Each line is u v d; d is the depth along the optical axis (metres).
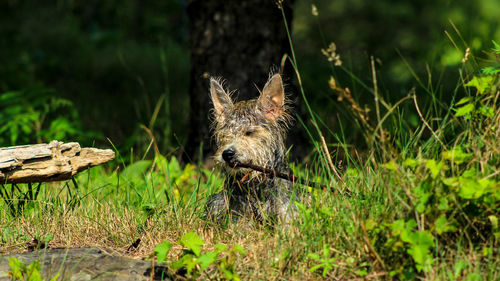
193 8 14.23
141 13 40.97
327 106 16.14
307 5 28.81
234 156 8.92
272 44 13.87
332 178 8.42
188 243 6.95
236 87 13.87
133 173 11.85
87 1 41.41
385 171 7.14
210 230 8.78
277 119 9.55
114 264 7.37
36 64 26.11
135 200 10.28
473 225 6.97
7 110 15.49
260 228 8.59
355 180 8.52
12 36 29.88
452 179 6.46
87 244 8.66
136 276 7.06
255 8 13.72
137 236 8.77
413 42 24.22
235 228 8.59
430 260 6.30
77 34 34.59
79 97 22.47
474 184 6.32
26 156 7.98
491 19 15.98
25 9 38.66
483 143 7.41
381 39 26.38
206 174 12.14
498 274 6.38
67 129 14.38
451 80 15.34
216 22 13.88
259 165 9.19
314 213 7.85
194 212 9.30
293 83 14.23
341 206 7.69
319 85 19.78
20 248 8.35
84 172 12.42
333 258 6.90
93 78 25.88
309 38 28.97
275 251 7.41
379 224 6.74
